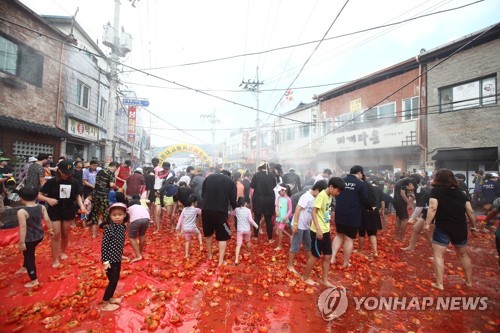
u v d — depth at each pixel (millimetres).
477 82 12633
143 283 4070
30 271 3811
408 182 6637
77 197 4887
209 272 4527
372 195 5480
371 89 17719
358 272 4652
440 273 4090
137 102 13555
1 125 8867
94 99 16578
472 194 12203
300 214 4555
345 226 4852
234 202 5055
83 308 3273
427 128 14375
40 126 10961
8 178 7418
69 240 6309
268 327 3025
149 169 8773
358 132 18062
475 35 12328
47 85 11914
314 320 3195
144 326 2971
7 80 9844
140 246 5223
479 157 12031
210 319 3160
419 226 5918
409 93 15453
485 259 5559
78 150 15109
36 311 3197
